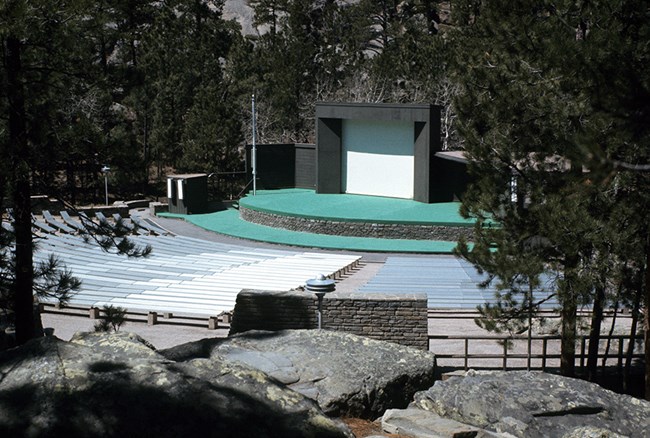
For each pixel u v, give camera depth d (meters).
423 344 18.05
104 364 8.15
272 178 56.00
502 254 17.45
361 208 45.56
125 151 19.42
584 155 8.15
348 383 11.82
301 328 18.00
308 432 7.73
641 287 17.11
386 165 48.78
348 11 82.00
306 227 44.56
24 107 18.03
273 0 83.31
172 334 23.31
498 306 18.06
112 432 7.41
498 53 17.77
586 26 17.38
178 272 32.53
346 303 18.05
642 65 13.11
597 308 17.92
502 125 17.73
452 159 43.06
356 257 37.75
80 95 19.61
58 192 19.41
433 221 41.72
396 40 77.50
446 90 62.47
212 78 71.31
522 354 20.42
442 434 10.64
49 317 25.45
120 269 33.00
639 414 11.50
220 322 24.53
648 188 15.64
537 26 17.27
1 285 18.19
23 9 16.20
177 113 68.75
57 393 7.69
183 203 51.94
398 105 46.25
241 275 31.89
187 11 82.50
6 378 7.93
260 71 74.06
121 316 18.08
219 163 60.12
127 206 52.31
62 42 18.00
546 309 24.78
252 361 11.88
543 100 16.92
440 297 27.00
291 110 71.50
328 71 72.81
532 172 17.66
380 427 11.21
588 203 16.42
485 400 11.58
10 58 17.77
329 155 50.47
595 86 12.24
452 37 50.88
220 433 7.52
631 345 17.92
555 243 16.88
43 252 36.16
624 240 16.09
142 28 65.31
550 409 11.35
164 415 7.60
